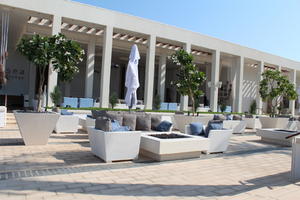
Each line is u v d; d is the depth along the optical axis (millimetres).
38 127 5305
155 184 3318
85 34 13477
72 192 2879
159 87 16875
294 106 22484
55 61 5523
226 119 9984
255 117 13047
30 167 3803
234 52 16938
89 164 4141
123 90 22312
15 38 13938
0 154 4492
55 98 10633
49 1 10469
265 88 12906
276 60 19609
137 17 12883
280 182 3678
